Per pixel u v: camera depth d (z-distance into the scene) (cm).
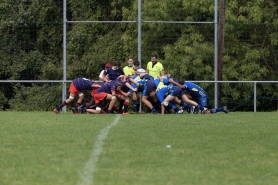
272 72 8488
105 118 4819
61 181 2078
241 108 7862
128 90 5825
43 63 8512
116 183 2053
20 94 7681
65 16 6944
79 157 2595
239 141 3216
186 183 2088
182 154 2708
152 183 2070
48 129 3791
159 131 3647
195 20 8406
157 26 8200
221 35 7312
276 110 7912
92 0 8731
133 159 2550
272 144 3119
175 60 8200
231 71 8281
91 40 8619
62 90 7000
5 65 8531
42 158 2581
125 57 8319
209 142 3139
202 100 5944
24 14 8506
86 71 8512
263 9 8706
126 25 8500
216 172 2305
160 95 5644
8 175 2219
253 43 8525
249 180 2180
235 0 8731
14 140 3192
